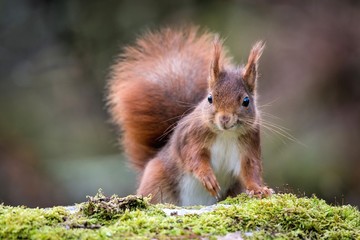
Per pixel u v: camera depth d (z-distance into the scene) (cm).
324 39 1584
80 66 1716
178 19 1712
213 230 541
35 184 1460
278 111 1478
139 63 955
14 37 1747
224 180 802
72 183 1422
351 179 1383
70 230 519
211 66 781
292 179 1370
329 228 564
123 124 940
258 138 784
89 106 1667
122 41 1719
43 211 554
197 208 617
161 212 580
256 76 787
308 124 1467
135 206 582
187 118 803
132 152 935
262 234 542
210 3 1730
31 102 1650
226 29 1662
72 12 1761
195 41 995
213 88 769
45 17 1766
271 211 569
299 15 1652
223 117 740
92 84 1697
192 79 923
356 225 574
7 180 1476
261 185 780
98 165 1448
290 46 1586
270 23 1655
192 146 777
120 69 953
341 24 1600
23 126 1595
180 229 535
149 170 838
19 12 1769
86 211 558
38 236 504
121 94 937
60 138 1594
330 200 1357
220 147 777
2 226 516
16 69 1705
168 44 975
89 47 1731
